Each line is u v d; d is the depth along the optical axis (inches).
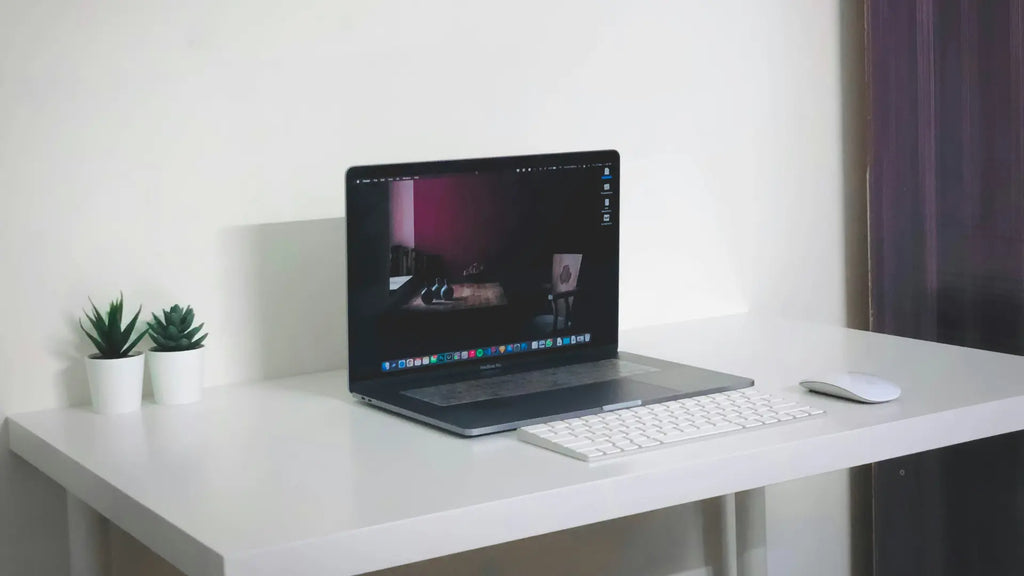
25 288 59.7
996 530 78.9
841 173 89.0
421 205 59.9
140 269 62.5
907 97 82.4
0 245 58.9
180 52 62.4
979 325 79.4
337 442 52.1
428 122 70.3
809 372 63.2
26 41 58.5
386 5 68.1
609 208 66.4
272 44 64.9
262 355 66.6
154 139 62.2
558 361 65.6
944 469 82.0
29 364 60.1
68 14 59.3
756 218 85.0
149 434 54.6
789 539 89.4
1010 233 76.7
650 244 80.1
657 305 81.0
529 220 63.6
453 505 42.6
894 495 86.0
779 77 84.8
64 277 60.6
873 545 91.0
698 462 47.3
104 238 61.4
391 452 50.1
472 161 61.2
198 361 61.1
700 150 81.6
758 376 62.7
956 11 78.3
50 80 59.2
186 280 63.8
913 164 82.6
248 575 38.3
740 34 82.5
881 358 66.6
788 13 84.7
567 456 48.6
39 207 59.6
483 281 62.5
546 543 78.5
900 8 82.0
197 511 42.6
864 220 90.7
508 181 62.5
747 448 48.8
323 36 66.3
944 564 82.9
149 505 43.5
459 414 54.1
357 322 59.0
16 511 60.3
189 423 56.6
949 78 79.3
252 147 64.9
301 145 66.4
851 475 92.0
